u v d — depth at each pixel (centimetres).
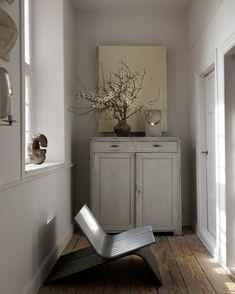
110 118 485
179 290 282
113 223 450
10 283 221
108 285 294
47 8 396
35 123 396
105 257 293
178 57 504
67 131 425
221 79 332
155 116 467
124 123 466
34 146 329
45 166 307
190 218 504
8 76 203
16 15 238
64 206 411
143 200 449
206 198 445
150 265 296
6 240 214
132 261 355
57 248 363
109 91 483
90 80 504
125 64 488
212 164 416
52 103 396
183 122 503
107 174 450
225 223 323
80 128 502
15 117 231
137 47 490
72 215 478
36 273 284
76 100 502
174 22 505
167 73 505
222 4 326
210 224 428
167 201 450
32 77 389
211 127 418
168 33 504
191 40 477
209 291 279
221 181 336
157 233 465
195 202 467
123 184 450
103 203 450
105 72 488
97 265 295
